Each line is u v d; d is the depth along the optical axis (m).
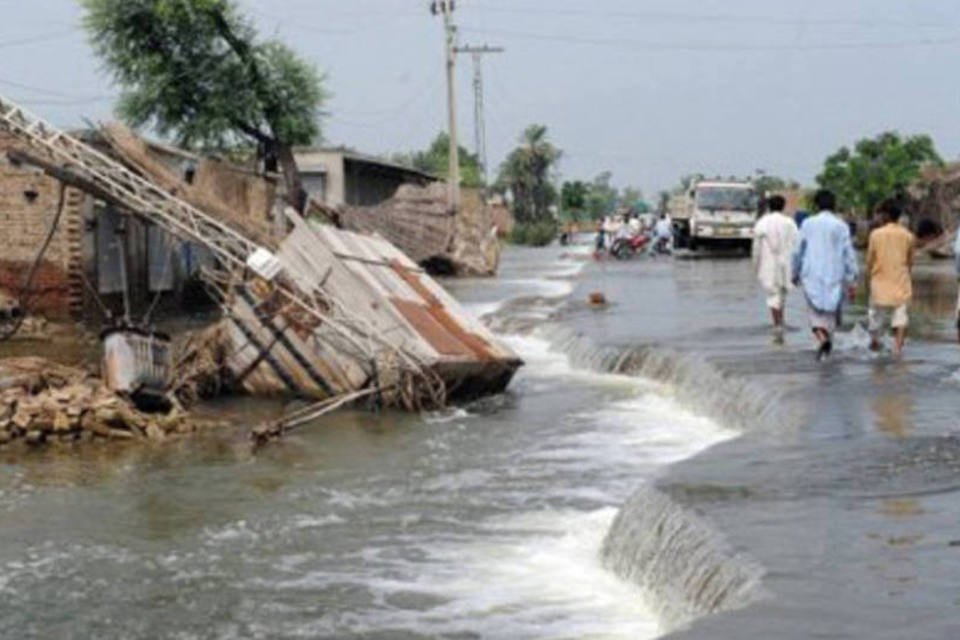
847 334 20.84
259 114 41.34
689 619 8.60
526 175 119.69
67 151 24.97
